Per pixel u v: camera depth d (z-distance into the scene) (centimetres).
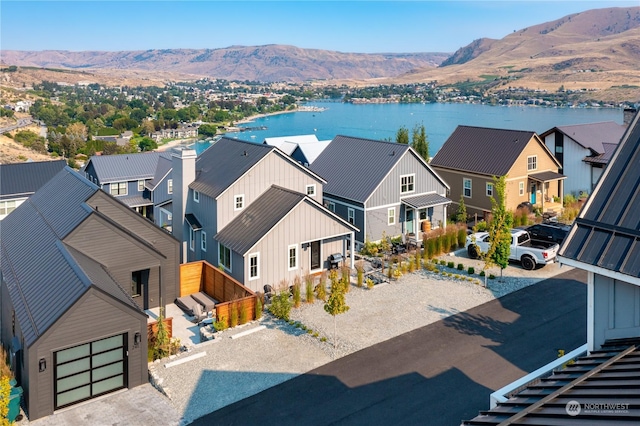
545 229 3000
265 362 1894
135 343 1769
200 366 1875
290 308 2283
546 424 690
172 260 2542
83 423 1575
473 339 2030
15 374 1747
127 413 1625
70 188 2712
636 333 1061
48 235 2312
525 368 1812
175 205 3206
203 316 2314
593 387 793
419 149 5631
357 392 1694
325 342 2030
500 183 2591
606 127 4675
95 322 1688
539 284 2584
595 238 1077
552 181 4241
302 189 3109
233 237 2720
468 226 3778
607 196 1134
